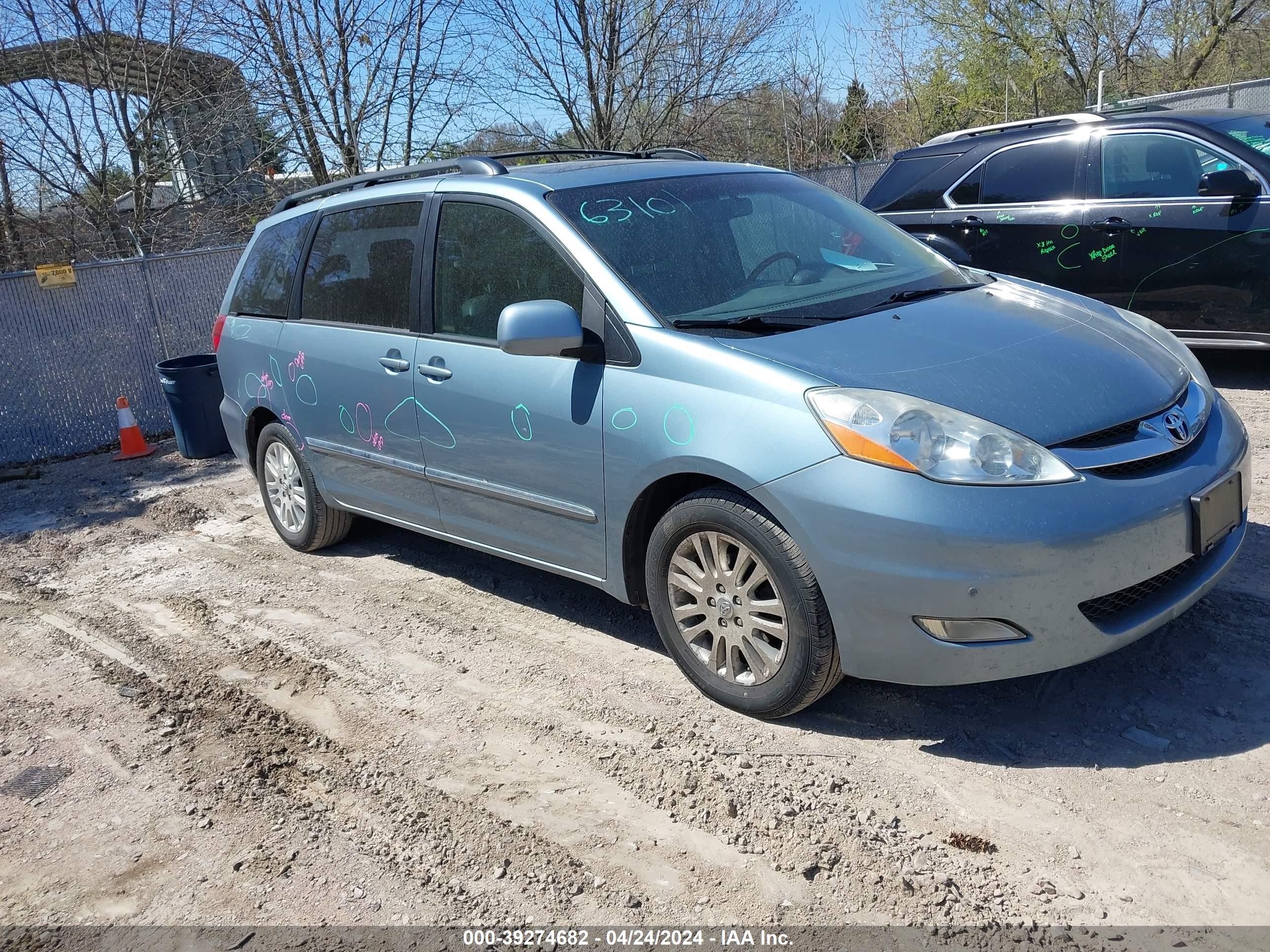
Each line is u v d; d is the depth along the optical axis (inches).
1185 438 128.4
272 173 566.9
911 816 116.8
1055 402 124.5
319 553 225.6
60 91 496.1
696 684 144.6
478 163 175.3
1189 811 112.5
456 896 111.6
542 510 157.2
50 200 507.5
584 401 145.5
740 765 129.0
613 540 147.8
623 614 177.0
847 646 124.2
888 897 104.7
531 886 112.0
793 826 117.0
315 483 212.4
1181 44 915.4
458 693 155.5
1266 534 177.0
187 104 526.3
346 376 190.7
